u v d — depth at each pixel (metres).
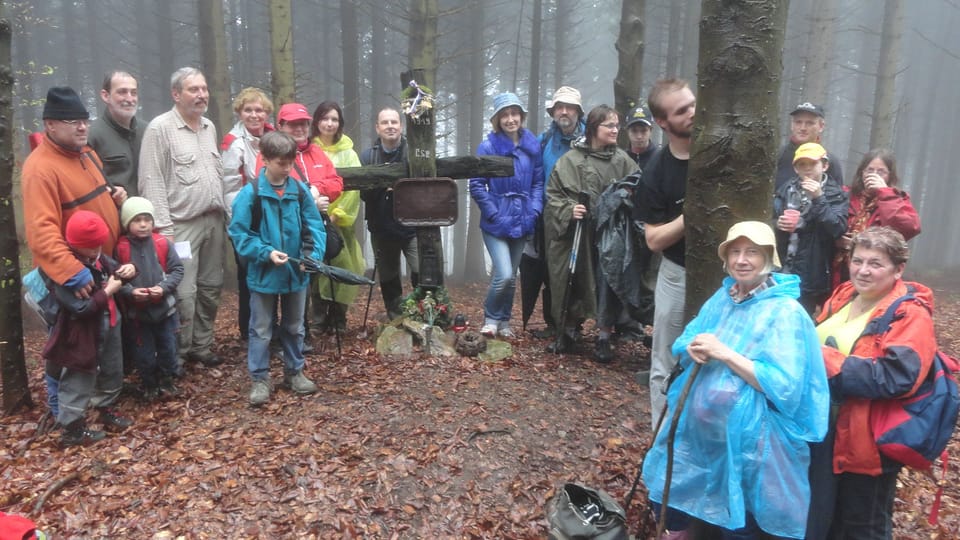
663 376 3.16
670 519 2.60
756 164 2.31
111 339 3.71
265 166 3.93
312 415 3.86
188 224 4.53
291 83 9.27
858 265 2.34
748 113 2.27
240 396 4.19
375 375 4.54
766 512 2.10
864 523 2.29
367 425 3.73
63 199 3.43
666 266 3.09
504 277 5.50
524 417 3.93
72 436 3.53
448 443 3.54
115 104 4.16
